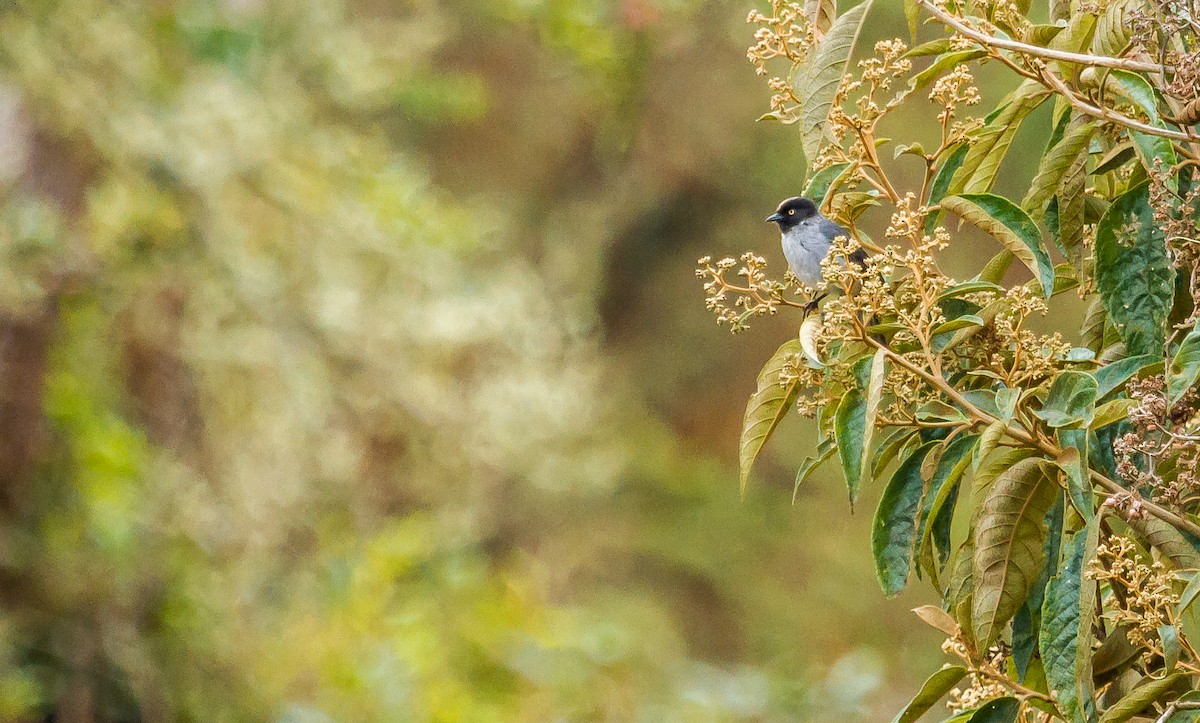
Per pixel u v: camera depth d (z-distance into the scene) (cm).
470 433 1475
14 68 1287
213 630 1291
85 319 1273
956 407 370
